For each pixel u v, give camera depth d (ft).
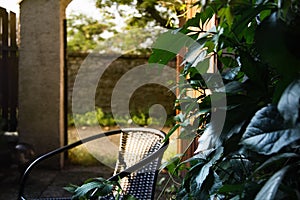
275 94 2.77
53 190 12.84
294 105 2.34
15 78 16.90
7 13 16.66
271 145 2.57
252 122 2.74
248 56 3.29
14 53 16.90
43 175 14.87
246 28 3.65
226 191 3.20
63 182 13.91
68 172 15.48
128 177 7.13
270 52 2.70
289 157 2.72
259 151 2.60
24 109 16.12
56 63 16.01
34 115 16.07
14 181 13.69
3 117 16.67
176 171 4.97
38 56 16.05
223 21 3.37
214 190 3.67
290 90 2.42
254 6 3.06
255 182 2.95
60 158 15.85
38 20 16.01
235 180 3.74
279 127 2.62
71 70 21.02
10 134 16.78
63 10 16.62
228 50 4.21
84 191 4.66
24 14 16.03
